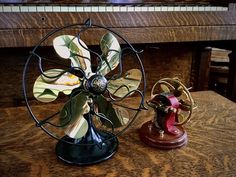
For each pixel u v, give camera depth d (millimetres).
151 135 586
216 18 934
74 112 522
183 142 578
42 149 567
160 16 872
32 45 774
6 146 574
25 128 652
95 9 875
